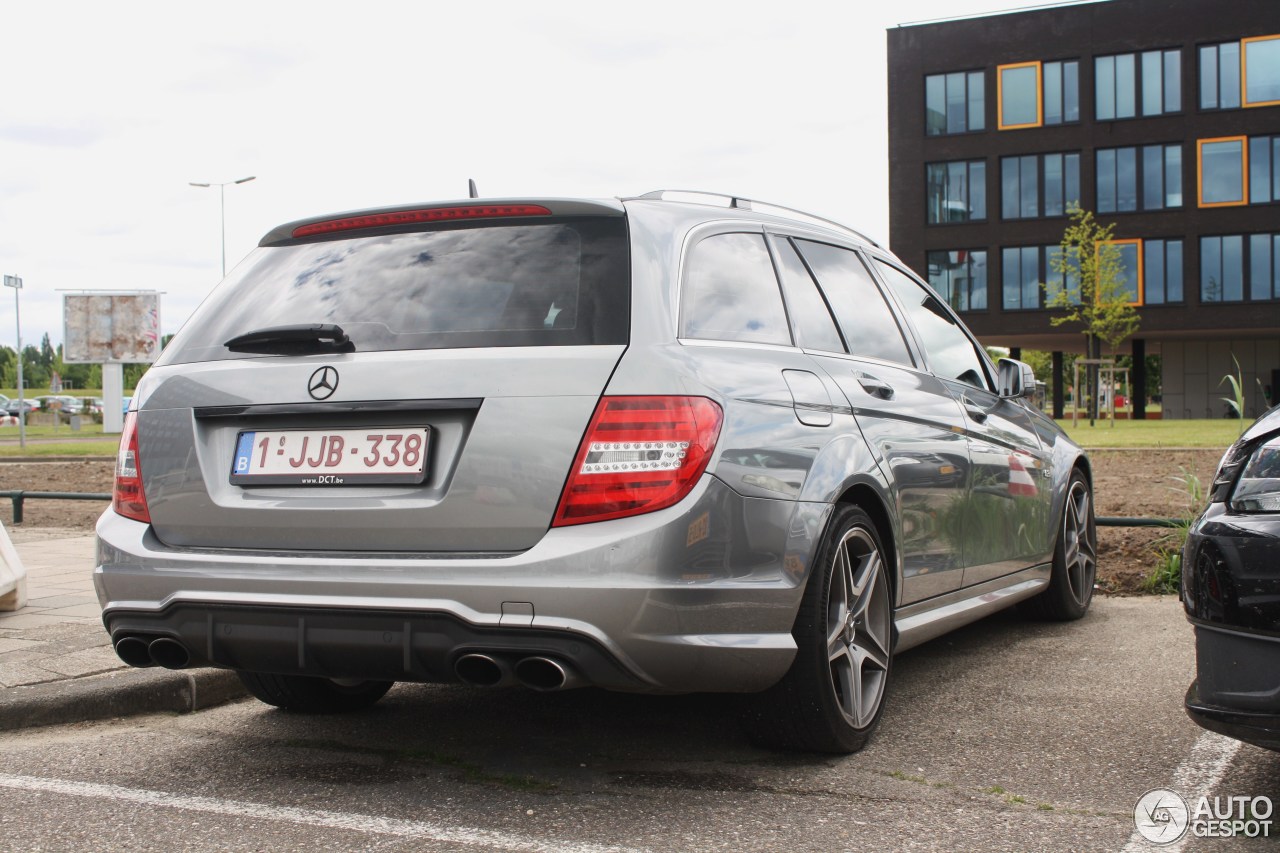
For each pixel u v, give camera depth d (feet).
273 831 9.80
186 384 11.17
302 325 10.78
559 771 11.35
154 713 13.88
